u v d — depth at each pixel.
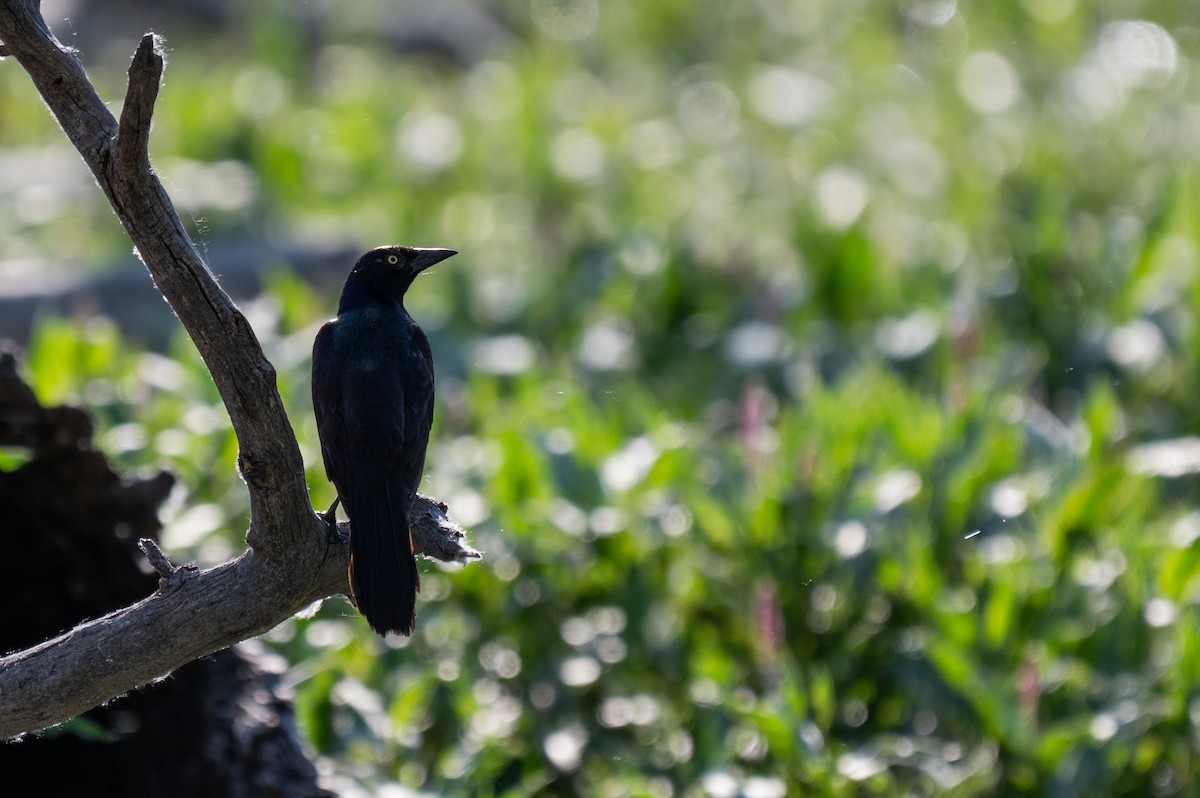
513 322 16.89
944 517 10.52
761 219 20.80
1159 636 9.88
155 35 5.17
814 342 15.30
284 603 6.13
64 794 8.86
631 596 10.23
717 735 9.05
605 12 36.78
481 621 10.31
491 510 10.61
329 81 31.98
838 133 25.28
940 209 20.64
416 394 7.07
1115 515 10.90
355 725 9.13
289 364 12.39
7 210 22.59
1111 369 14.96
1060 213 17.17
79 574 8.64
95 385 11.83
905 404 11.80
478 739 9.32
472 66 35.34
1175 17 31.20
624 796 9.09
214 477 10.92
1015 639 9.73
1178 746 9.28
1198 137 22.91
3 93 30.59
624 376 15.37
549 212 21.52
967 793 8.64
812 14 34.75
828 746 9.11
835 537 10.07
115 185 5.45
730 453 11.46
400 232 21.59
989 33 31.59
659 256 17.22
